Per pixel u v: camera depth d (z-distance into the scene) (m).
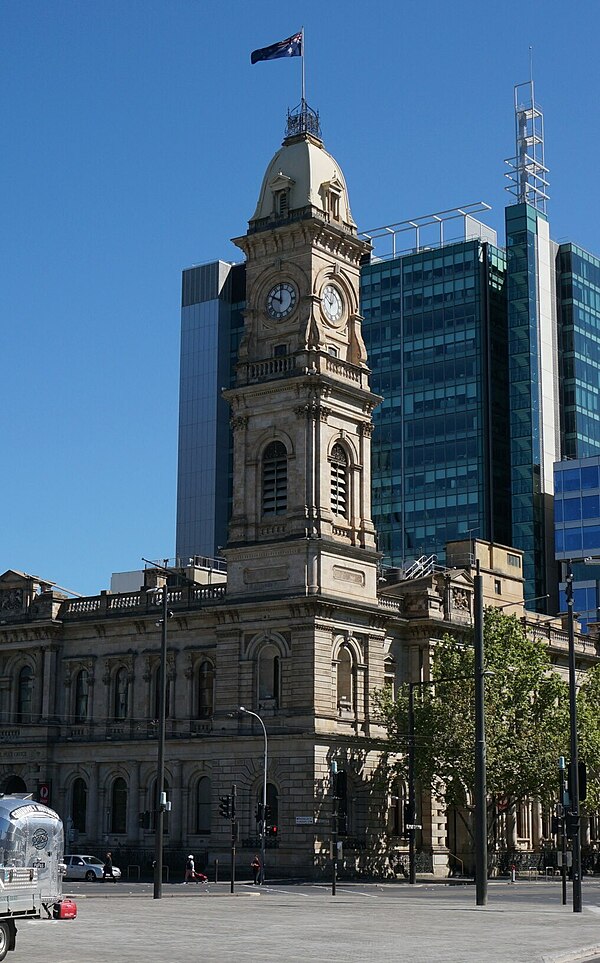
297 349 104.31
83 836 113.00
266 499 104.38
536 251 199.25
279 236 106.50
